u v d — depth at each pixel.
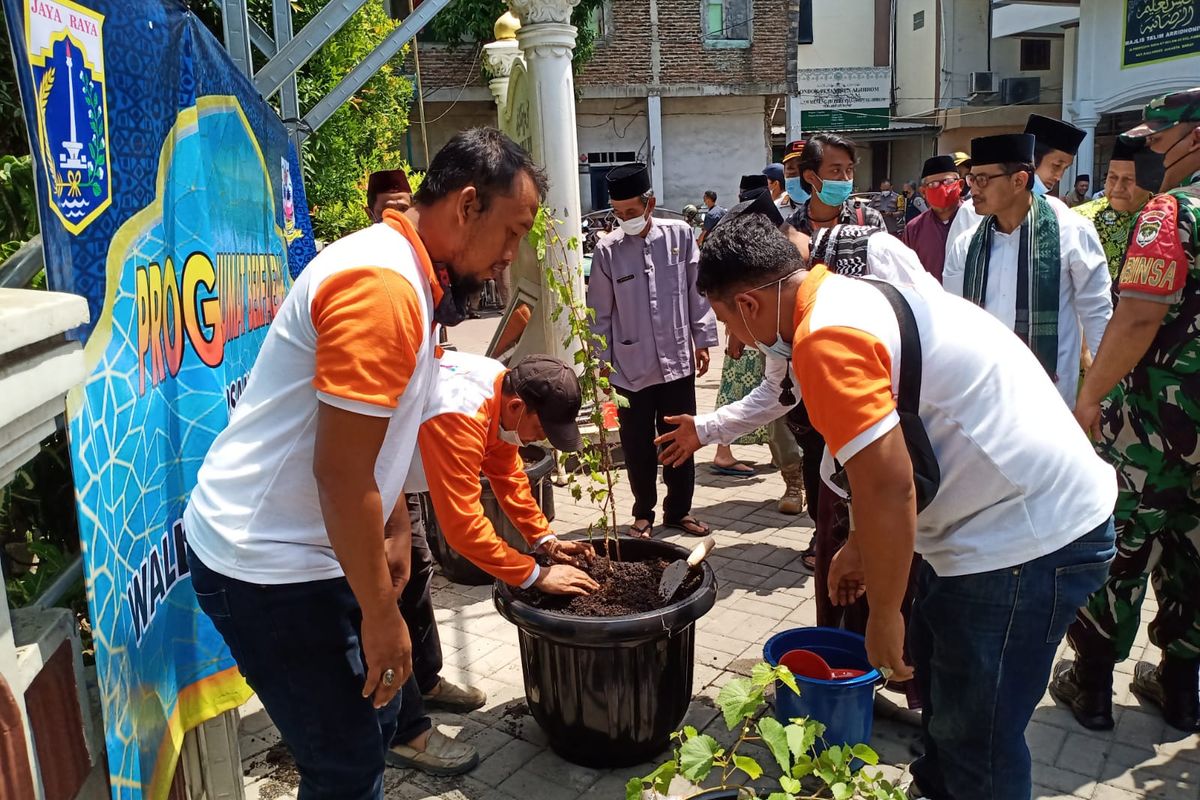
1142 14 14.11
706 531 4.75
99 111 1.41
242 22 2.84
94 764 1.44
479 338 11.16
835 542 3.03
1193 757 2.75
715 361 9.42
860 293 1.79
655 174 16.86
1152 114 2.71
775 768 2.74
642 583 2.79
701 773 1.58
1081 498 1.85
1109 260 4.33
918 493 1.77
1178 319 2.61
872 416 1.66
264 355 1.67
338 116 7.31
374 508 1.53
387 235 1.60
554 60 5.09
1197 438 2.62
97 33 1.40
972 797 2.01
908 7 24.25
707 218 11.88
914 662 2.25
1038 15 18.53
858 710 2.60
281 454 1.64
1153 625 2.93
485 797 2.62
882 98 23.83
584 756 2.74
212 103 2.10
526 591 2.74
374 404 1.48
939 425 1.81
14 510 1.93
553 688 2.66
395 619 1.62
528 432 2.65
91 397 1.35
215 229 2.12
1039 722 2.97
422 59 14.73
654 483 4.61
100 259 1.39
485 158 1.62
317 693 1.73
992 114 23.34
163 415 1.72
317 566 1.67
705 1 16.27
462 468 2.37
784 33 16.66
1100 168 19.80
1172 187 2.70
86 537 1.30
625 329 4.41
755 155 17.34
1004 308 3.20
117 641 1.42
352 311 1.49
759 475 5.81
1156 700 3.03
